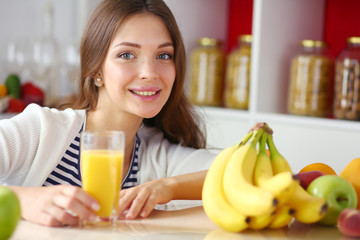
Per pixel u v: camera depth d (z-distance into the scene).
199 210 1.17
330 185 0.98
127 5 1.38
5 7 3.04
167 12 1.42
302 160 2.32
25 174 1.40
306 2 2.65
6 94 2.70
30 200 1.02
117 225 1.01
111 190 0.99
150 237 0.93
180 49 1.48
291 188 0.89
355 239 0.94
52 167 1.41
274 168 1.00
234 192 0.92
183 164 1.59
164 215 1.12
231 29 3.24
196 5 3.07
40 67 2.90
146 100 1.39
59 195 1.00
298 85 2.41
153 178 1.61
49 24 3.00
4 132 1.36
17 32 3.10
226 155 1.01
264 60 2.51
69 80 2.96
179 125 1.70
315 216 0.94
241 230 0.96
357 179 1.07
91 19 1.45
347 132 2.16
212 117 2.73
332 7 2.72
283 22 2.57
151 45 1.37
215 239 0.92
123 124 1.53
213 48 2.88
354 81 2.22
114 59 1.39
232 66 2.74
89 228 0.98
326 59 2.39
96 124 1.53
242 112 2.57
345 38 2.67
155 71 1.38
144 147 1.66
